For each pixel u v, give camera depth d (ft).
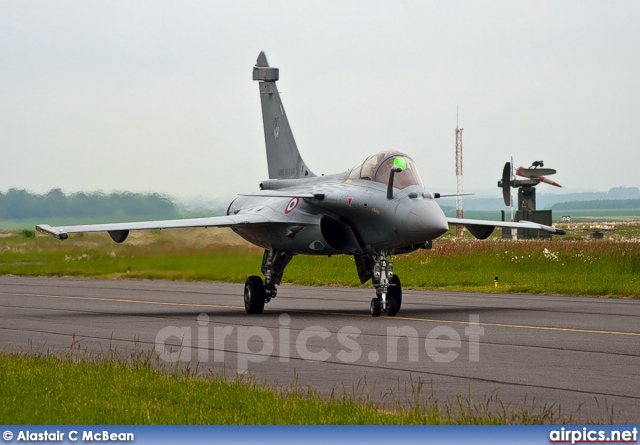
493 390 144.15
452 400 137.28
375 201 258.16
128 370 158.51
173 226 280.92
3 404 133.28
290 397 134.41
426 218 246.06
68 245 577.02
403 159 265.75
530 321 241.96
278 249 291.79
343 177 289.33
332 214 274.98
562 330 220.64
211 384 143.95
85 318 266.36
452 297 333.21
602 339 203.41
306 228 275.59
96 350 195.11
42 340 213.87
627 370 161.89
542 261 449.48
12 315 277.23
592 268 437.17
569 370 162.30
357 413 123.95
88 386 145.79
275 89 358.84
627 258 437.58
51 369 160.76
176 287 422.82
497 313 265.75
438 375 158.30
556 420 122.11
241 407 129.29
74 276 522.47
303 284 426.92
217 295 366.63
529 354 181.57
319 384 151.02
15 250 580.30
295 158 349.20
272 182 336.49
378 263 265.95
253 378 154.40
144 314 279.69
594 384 148.56
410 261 481.46
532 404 133.39
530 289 355.36
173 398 135.44
